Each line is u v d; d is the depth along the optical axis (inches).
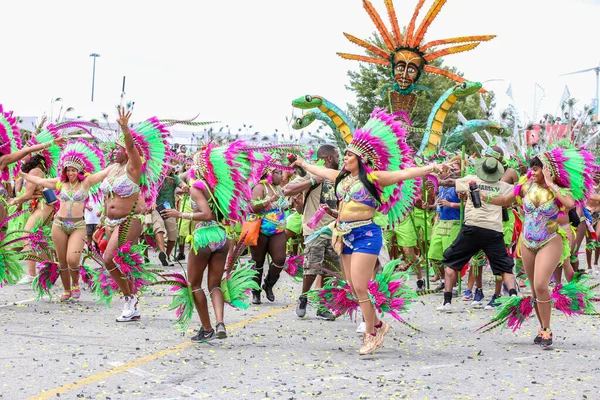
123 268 328.8
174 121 335.9
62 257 387.5
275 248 400.5
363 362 266.4
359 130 275.1
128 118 323.3
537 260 295.3
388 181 272.1
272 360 266.7
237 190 285.9
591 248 566.3
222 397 217.0
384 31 715.4
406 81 711.1
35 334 301.6
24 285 451.5
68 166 383.9
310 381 236.8
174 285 290.5
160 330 317.1
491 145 420.2
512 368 258.4
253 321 348.2
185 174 566.6
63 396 213.8
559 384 235.8
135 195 334.0
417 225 481.7
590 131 404.2
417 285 464.8
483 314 376.5
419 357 276.2
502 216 417.7
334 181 287.1
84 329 315.0
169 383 231.1
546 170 290.0
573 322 351.6
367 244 275.4
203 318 291.7
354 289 280.4
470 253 381.4
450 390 227.6
